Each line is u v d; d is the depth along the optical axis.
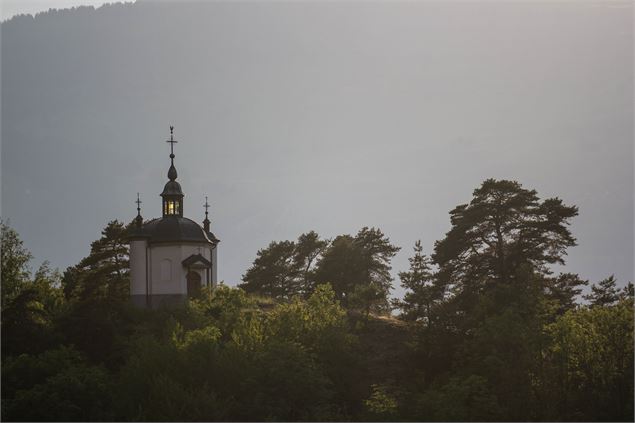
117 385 185.25
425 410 186.00
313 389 189.88
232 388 186.88
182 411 176.12
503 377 189.75
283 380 188.75
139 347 197.88
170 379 181.12
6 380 184.12
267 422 179.25
